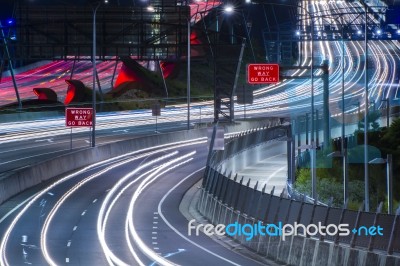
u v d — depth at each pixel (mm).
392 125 128625
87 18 137625
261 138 116250
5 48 150875
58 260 54281
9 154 112500
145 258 55000
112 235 64938
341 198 92188
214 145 87938
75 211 75688
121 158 109062
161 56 148250
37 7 140000
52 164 92938
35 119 150125
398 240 42844
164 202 81938
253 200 60906
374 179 109312
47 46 137250
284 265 52750
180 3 164375
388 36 195500
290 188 75688
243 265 52969
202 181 85688
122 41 145875
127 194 85625
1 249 58438
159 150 117562
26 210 75125
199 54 147875
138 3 148875
